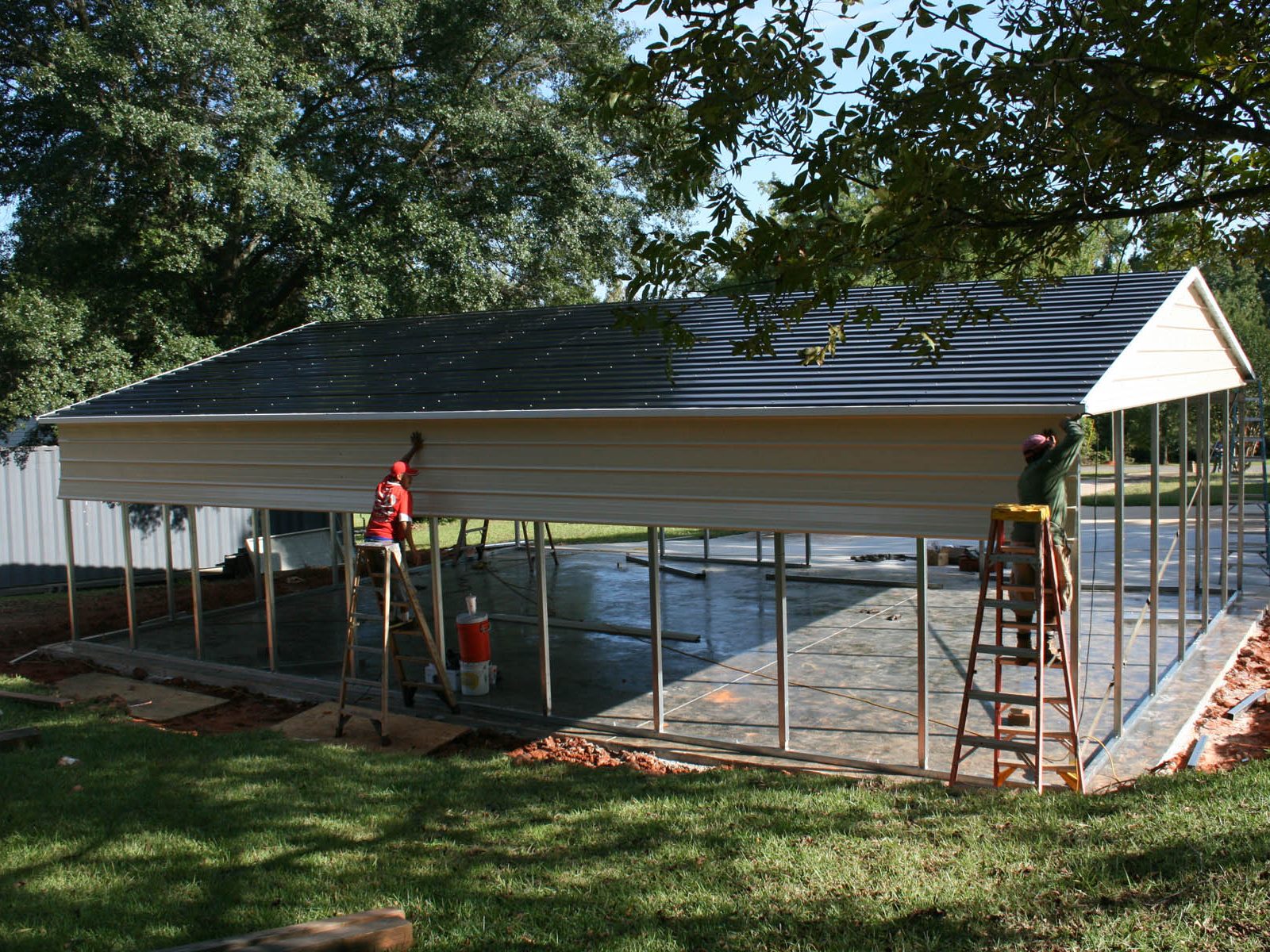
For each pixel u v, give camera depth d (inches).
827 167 189.2
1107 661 422.9
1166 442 1036.5
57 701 400.2
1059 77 185.5
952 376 297.6
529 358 431.5
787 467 308.8
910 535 288.8
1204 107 186.2
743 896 200.8
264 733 357.1
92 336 784.9
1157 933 165.0
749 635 502.6
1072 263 433.1
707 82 194.9
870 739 334.0
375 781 296.7
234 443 445.1
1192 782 251.0
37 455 754.8
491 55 933.8
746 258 196.9
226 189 775.1
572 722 371.2
